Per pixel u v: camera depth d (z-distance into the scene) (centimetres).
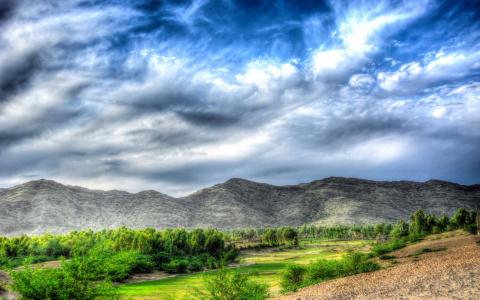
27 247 12125
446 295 1839
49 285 2056
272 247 18475
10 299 2834
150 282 7775
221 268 2281
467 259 3109
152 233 12962
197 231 14175
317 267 4109
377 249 6656
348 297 2288
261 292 2302
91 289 2161
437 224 12069
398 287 2327
